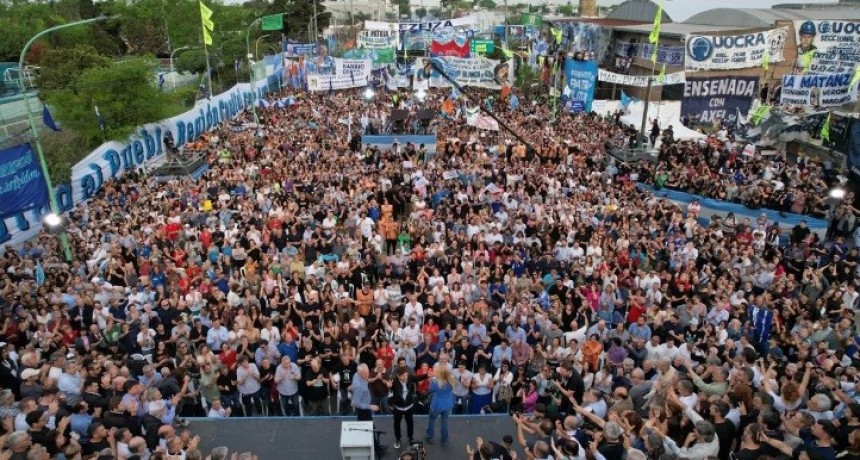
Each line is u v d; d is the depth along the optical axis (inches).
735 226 671.1
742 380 330.3
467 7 5152.6
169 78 2018.9
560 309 482.6
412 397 362.0
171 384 373.4
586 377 410.6
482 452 289.4
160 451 287.0
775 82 1067.9
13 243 647.8
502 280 543.5
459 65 1314.0
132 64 1029.2
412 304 497.4
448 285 534.9
